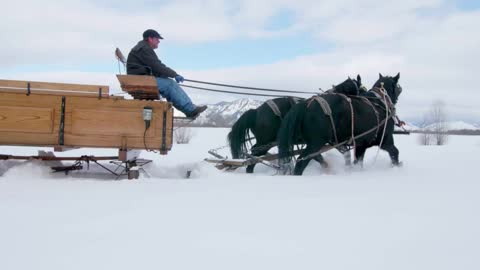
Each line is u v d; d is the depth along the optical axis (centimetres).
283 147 810
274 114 886
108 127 704
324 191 607
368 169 948
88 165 801
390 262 324
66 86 692
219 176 750
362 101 884
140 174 754
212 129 4659
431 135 3034
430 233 401
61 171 761
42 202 495
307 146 831
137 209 468
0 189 570
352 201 536
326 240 374
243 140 905
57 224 403
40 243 349
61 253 326
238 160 838
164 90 766
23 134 686
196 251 338
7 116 681
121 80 689
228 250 342
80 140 699
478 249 356
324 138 827
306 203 518
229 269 304
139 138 711
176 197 538
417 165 1066
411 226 424
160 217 436
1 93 679
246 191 592
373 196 575
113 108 704
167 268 302
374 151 1559
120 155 723
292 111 823
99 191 570
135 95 744
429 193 607
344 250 349
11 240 355
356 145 905
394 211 487
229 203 509
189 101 784
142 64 761
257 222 426
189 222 421
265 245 357
